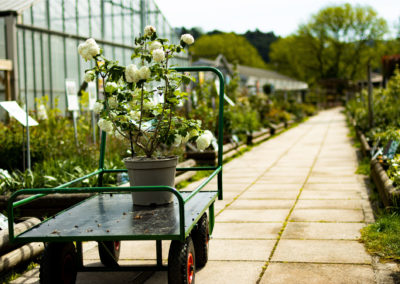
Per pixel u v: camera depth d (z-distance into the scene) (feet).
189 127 11.37
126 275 11.98
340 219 16.67
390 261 12.09
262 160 35.78
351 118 69.72
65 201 16.75
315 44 191.21
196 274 11.73
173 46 10.96
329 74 194.29
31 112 29.73
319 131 62.75
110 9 52.90
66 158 24.73
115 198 11.94
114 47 53.78
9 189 19.22
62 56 46.21
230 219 17.42
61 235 8.54
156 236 8.30
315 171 28.96
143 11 57.98
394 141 21.62
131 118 11.27
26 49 42.22
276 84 173.88
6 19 40.37
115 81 10.44
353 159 33.60
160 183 10.69
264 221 16.88
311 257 12.71
